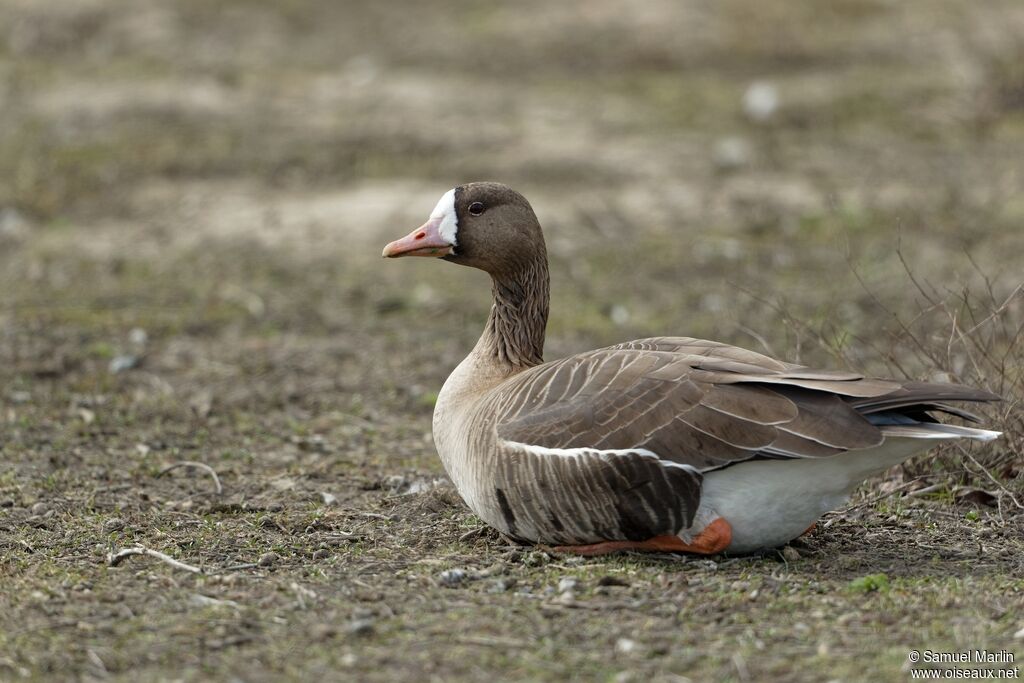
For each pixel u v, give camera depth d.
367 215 20.61
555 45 30.38
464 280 18.67
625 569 8.51
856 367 11.75
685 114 25.64
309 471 11.45
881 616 7.80
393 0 35.25
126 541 9.45
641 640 7.50
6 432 12.37
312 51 30.53
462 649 7.40
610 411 8.29
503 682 7.02
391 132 24.44
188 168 22.72
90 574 8.66
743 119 25.27
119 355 15.25
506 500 8.70
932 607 7.95
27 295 17.53
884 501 10.22
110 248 19.53
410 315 17.22
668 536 8.41
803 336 12.98
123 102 26.08
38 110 25.53
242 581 8.52
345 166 22.78
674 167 22.61
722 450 7.98
